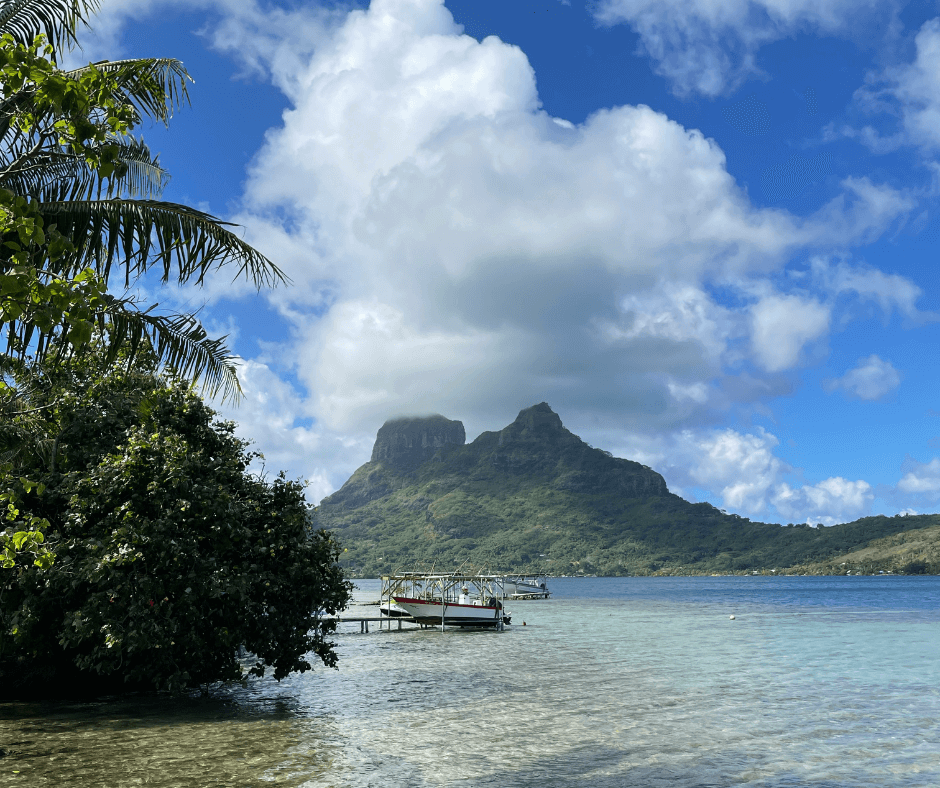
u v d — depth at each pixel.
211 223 10.09
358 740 16.92
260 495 22.50
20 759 14.91
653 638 48.56
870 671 30.75
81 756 15.15
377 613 74.75
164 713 20.08
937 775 14.23
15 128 9.12
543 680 27.86
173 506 18.83
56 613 19.19
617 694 24.36
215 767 14.38
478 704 22.22
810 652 39.06
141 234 9.84
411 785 13.34
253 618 20.92
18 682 21.67
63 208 9.46
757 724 19.17
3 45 6.66
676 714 20.59
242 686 25.72
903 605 97.44
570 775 14.13
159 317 10.68
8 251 8.88
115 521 18.58
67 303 6.72
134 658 19.17
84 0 9.72
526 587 145.25
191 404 23.28
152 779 13.48
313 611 22.34
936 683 27.02
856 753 15.96
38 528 9.62
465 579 68.44
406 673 30.09
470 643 45.19
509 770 14.45
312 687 25.88
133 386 21.22
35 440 15.42
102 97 7.41
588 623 64.50
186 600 18.44
